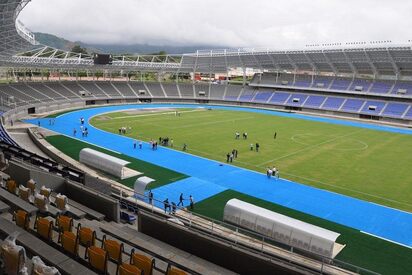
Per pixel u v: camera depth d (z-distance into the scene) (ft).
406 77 328.49
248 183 129.90
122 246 40.06
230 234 80.23
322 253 72.43
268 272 46.29
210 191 120.26
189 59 411.13
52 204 57.06
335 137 222.07
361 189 127.54
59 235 42.68
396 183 135.33
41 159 93.45
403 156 177.78
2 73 338.54
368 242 88.74
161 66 397.39
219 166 149.28
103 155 132.46
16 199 52.06
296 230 75.77
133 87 386.73
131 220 70.33
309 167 152.76
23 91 286.05
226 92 410.31
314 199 116.98
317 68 364.38
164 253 45.34
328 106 349.00
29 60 283.38
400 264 78.69
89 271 34.73
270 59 374.84
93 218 58.08
